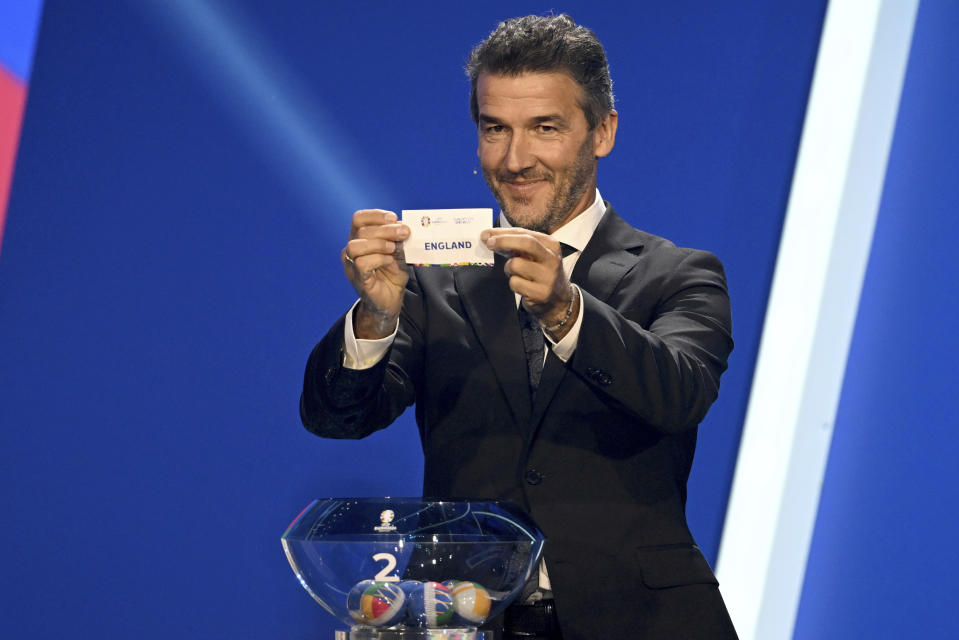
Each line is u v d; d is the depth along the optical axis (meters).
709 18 10.12
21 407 9.98
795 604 10.45
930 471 9.73
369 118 10.21
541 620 4.73
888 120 10.24
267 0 10.32
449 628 3.56
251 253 10.15
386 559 3.60
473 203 10.09
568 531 4.78
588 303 4.44
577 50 5.01
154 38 10.31
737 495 10.18
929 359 9.88
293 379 10.04
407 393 5.36
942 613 9.37
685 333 4.94
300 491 9.91
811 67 10.12
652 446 5.03
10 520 9.89
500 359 5.09
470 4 10.27
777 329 10.18
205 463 9.95
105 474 9.94
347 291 10.11
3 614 9.80
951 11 10.19
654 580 4.71
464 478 5.02
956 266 9.73
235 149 10.23
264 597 9.82
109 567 9.84
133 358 10.05
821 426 10.43
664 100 10.12
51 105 10.24
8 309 10.07
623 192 10.07
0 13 10.11
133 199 10.18
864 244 10.35
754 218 10.07
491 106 5.00
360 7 10.31
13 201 10.16
